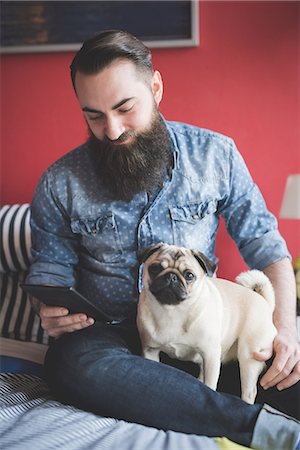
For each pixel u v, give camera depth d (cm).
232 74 236
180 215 159
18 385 156
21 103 249
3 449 111
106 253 161
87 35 241
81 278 168
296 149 236
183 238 160
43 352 187
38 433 118
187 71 238
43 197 165
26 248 212
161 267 135
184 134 165
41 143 250
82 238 164
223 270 238
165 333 138
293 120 235
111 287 161
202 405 126
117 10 238
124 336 150
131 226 159
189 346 140
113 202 159
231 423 124
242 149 238
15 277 217
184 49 238
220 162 164
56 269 165
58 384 137
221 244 238
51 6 241
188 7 234
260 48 234
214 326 138
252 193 168
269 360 148
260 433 121
